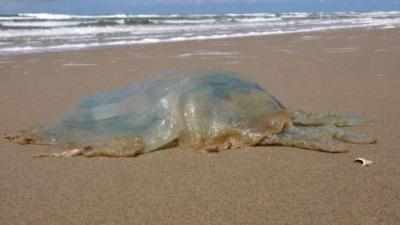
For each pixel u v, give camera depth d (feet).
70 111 3.28
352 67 6.77
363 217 1.98
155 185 2.38
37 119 3.86
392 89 4.94
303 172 2.53
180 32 15.49
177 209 2.10
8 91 5.13
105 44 10.84
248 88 3.03
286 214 2.03
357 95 4.65
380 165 2.62
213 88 2.94
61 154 2.84
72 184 2.41
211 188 2.34
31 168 2.66
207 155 2.82
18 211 2.10
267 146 2.97
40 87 5.40
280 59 7.93
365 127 3.43
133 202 2.18
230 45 10.68
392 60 7.50
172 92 2.94
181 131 2.88
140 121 2.94
